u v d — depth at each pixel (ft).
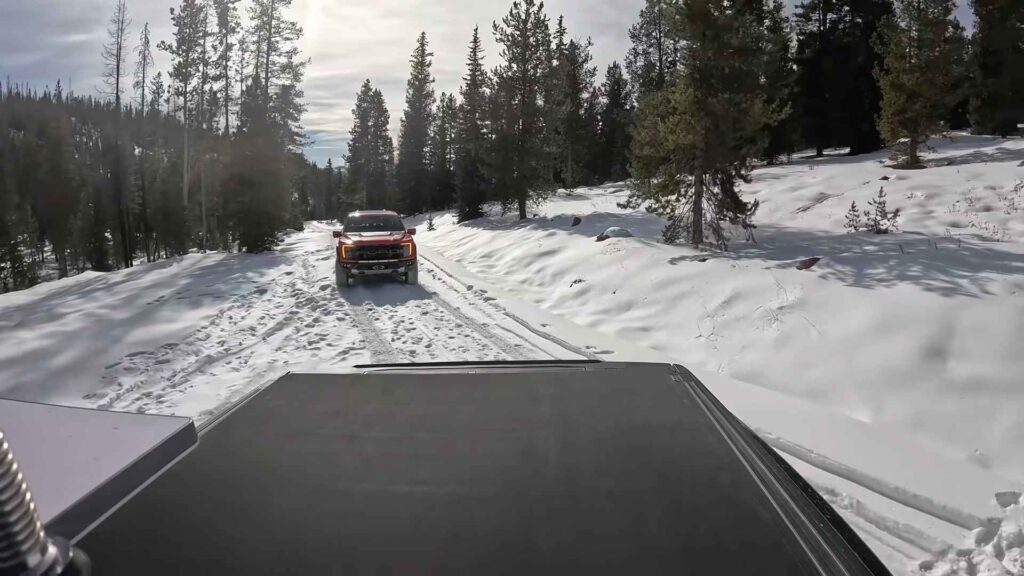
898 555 10.61
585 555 3.41
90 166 226.79
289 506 3.97
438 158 193.57
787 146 105.09
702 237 45.32
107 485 3.73
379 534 3.62
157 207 176.04
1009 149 72.23
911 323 22.47
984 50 99.60
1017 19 96.73
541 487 4.31
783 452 14.52
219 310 34.60
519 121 87.56
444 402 6.43
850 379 20.02
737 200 44.96
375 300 37.73
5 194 197.88
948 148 82.64
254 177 77.56
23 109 276.62
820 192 63.77
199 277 50.80
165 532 3.58
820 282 28.89
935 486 12.70
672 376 7.63
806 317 25.32
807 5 114.42
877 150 106.01
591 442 5.24
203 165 125.59
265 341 27.89
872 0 105.19
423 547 3.48
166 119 156.25
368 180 240.53
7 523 2.55
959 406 17.46
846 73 108.17
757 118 43.98
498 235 67.77
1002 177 54.54
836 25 112.47
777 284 29.60
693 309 29.37
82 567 2.99
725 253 39.70
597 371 7.92
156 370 23.48
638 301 32.17
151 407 19.25
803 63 113.80
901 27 73.92
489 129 90.43
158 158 196.13
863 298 25.67
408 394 6.75
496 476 4.49
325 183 406.21
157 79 144.77
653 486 4.34
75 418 4.57
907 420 17.37
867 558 3.53
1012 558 10.30
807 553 3.47
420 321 31.40
